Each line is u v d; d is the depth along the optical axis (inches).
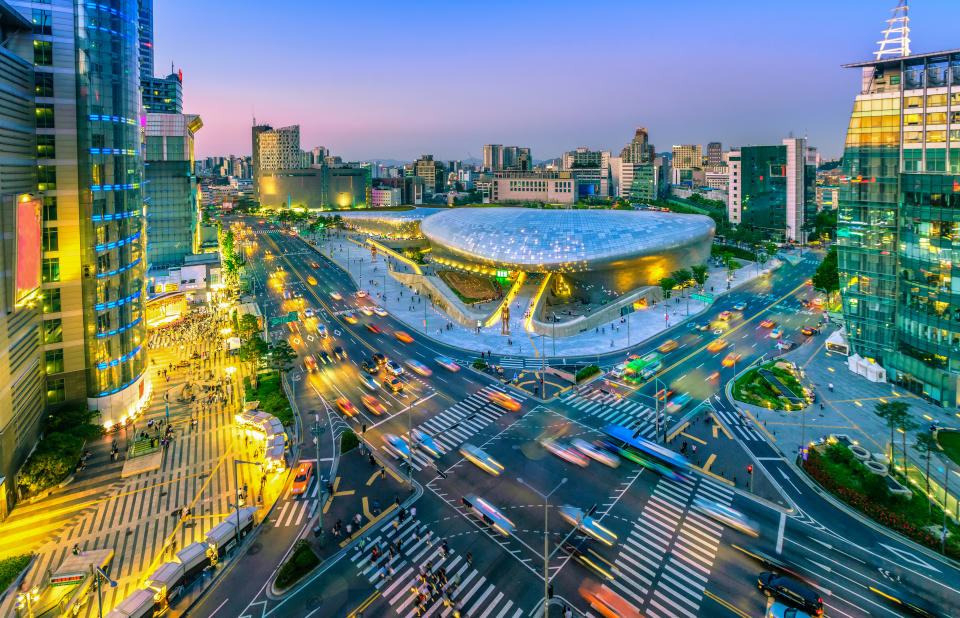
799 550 1969.7
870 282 3587.6
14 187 2476.6
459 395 3422.7
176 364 4033.0
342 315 5413.4
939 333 3137.3
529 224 5664.4
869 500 2225.6
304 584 1836.9
